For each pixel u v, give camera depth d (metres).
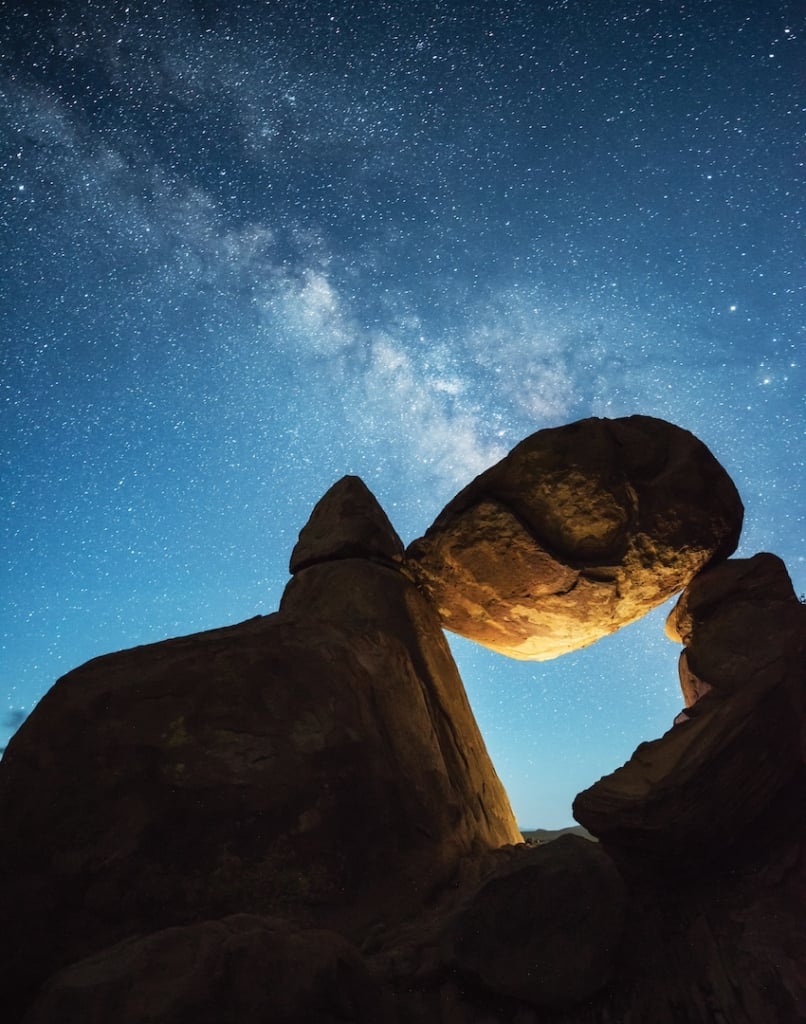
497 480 6.57
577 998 4.32
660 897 4.96
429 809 5.63
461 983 4.44
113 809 4.77
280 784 4.95
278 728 5.14
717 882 5.02
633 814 4.87
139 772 4.87
